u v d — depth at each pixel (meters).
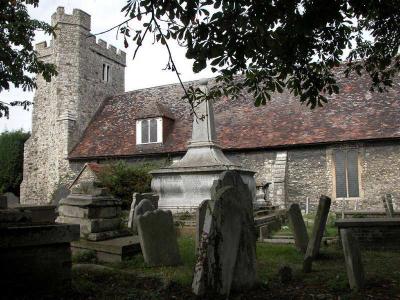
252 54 4.69
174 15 4.28
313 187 17.31
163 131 20.91
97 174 17.67
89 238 7.31
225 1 4.21
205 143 12.46
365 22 6.67
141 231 6.39
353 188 16.69
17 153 28.53
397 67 7.27
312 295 4.62
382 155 16.20
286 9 4.58
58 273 4.62
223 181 5.20
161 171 12.41
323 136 17.16
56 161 23.55
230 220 4.86
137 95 25.78
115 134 23.22
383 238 7.91
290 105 19.58
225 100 21.58
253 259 5.09
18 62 9.04
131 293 4.70
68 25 24.89
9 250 4.27
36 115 25.20
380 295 4.52
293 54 5.73
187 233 9.98
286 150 17.95
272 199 17.23
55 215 9.55
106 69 27.53
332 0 4.64
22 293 4.32
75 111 24.25
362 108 17.62
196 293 4.46
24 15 8.30
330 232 10.38
